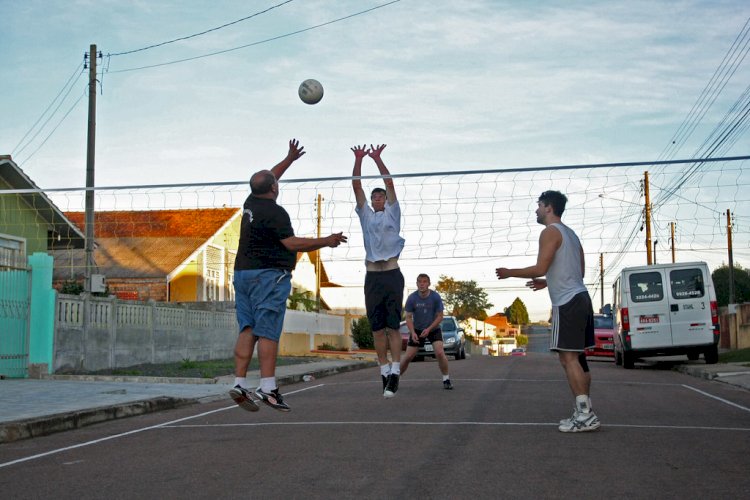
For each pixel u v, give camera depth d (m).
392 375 9.78
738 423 8.41
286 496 5.14
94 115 25.62
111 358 18.28
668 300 20.61
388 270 9.62
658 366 22.38
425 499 5.00
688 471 5.80
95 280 23.81
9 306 15.60
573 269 7.75
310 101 11.57
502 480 5.52
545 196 8.02
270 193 6.98
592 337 7.81
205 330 23.48
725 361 22.84
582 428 7.61
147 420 9.91
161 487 5.52
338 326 43.28
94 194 24.77
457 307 86.06
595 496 5.05
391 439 7.36
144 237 37.25
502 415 9.06
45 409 9.81
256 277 6.82
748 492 5.14
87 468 6.37
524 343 134.38
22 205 21.97
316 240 6.80
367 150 9.65
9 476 6.13
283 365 22.48
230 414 10.12
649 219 37.12
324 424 8.55
